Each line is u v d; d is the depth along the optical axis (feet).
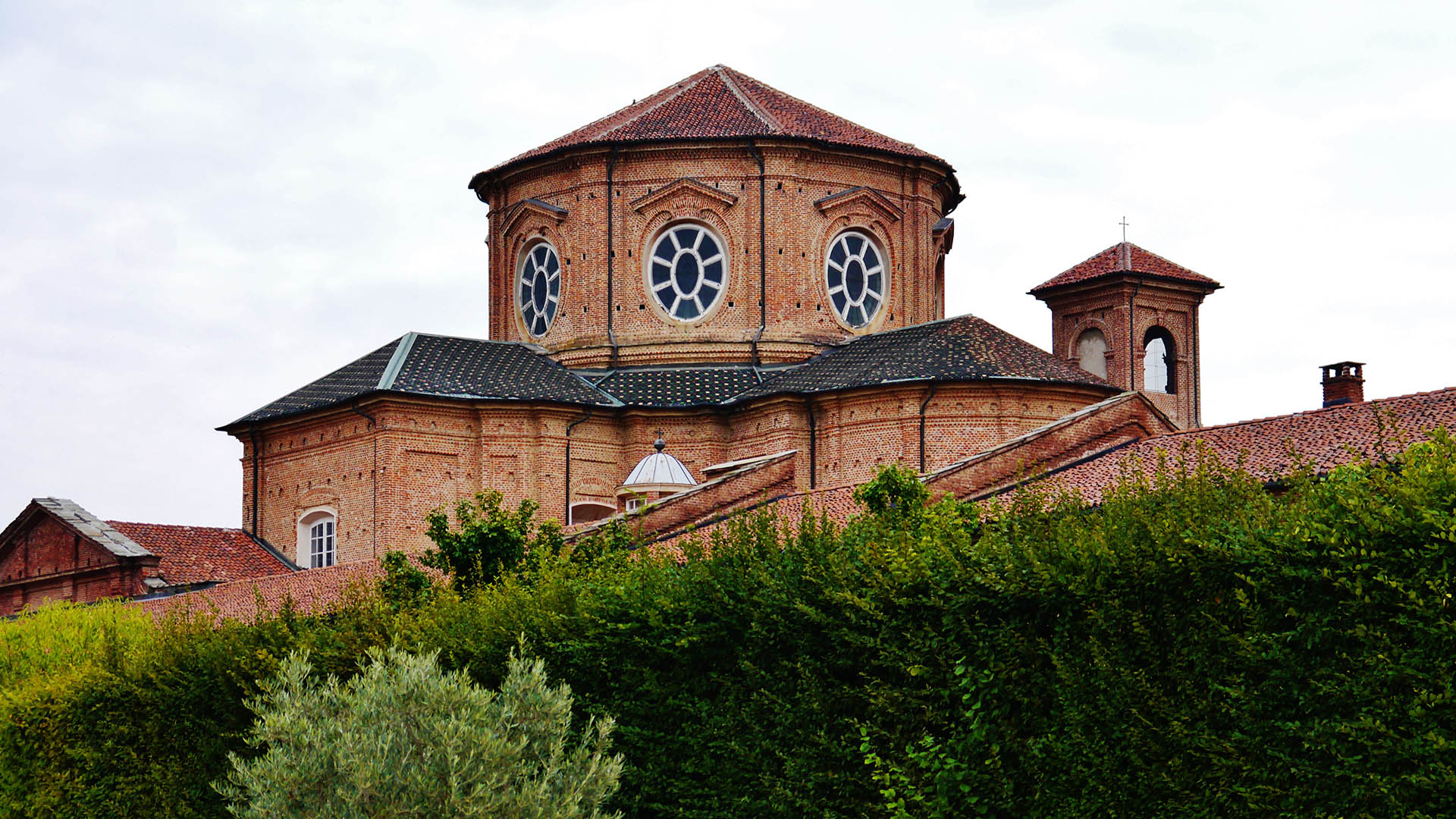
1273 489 111.55
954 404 185.88
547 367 209.87
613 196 216.95
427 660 88.43
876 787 79.56
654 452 198.29
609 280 215.72
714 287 214.69
